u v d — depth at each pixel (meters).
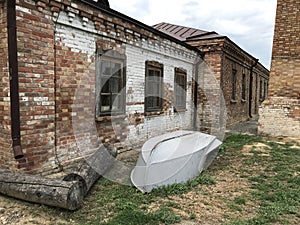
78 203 2.78
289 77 7.55
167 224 2.47
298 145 6.51
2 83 3.44
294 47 7.45
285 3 7.49
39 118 3.77
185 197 3.17
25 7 3.47
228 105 10.05
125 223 2.44
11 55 3.32
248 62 12.91
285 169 4.35
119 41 5.32
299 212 2.76
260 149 5.95
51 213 2.66
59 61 4.07
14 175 3.01
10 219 2.53
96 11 4.61
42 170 3.86
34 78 3.66
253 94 15.44
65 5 4.03
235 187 3.55
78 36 4.39
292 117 7.47
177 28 11.84
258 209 2.86
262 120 7.86
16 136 3.45
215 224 2.51
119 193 3.23
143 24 5.82
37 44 3.67
